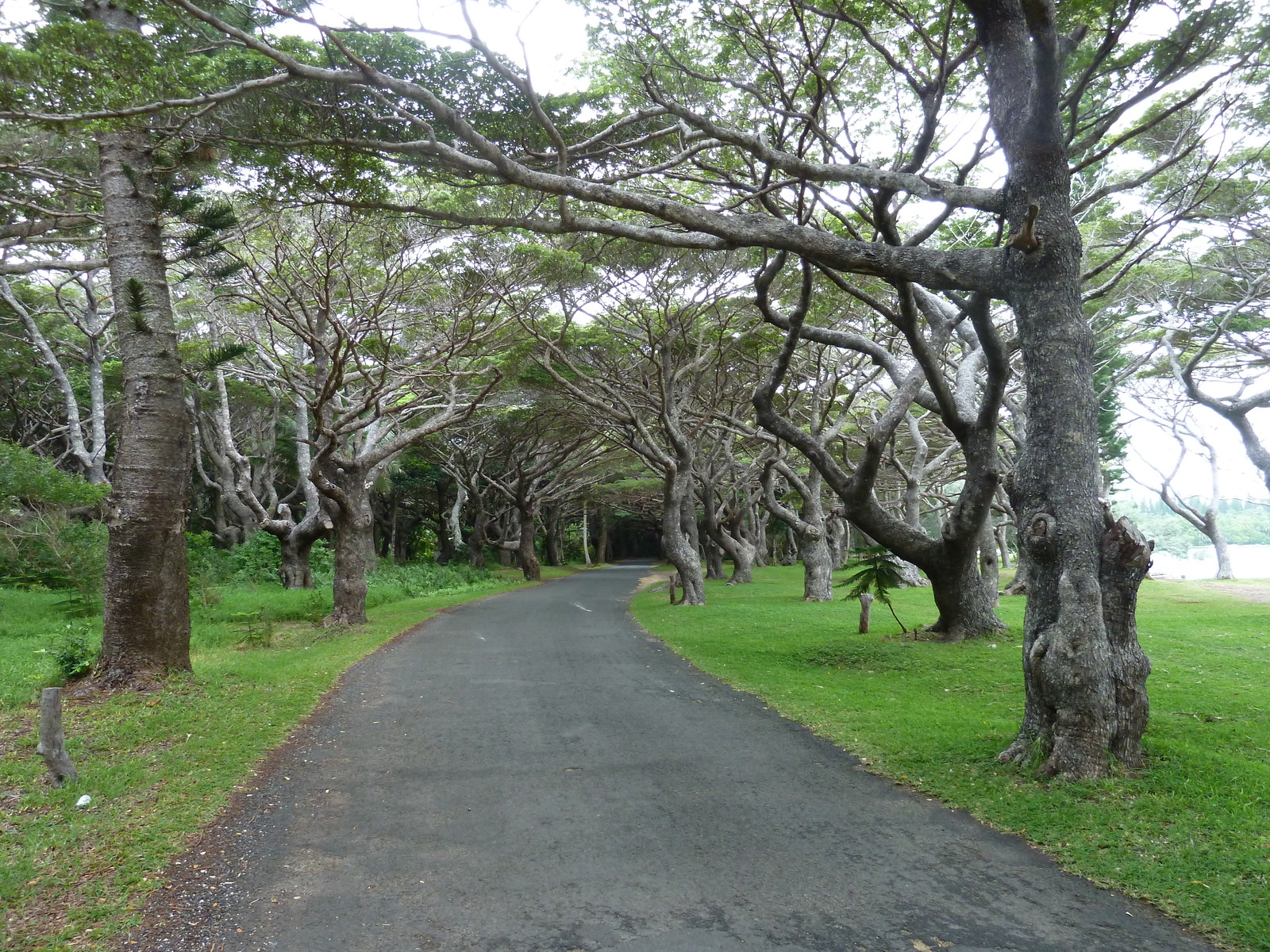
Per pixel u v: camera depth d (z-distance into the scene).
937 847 5.23
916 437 21.89
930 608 20.22
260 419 32.19
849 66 10.69
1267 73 9.54
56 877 4.74
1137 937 4.08
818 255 7.39
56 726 6.23
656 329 21.50
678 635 16.19
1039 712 6.70
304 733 8.31
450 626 18.31
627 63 10.14
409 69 8.48
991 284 6.86
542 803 6.14
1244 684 10.07
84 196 13.33
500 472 41.88
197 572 20.09
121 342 9.95
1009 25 6.83
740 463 34.62
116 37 6.97
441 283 17.22
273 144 7.98
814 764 7.12
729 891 4.62
